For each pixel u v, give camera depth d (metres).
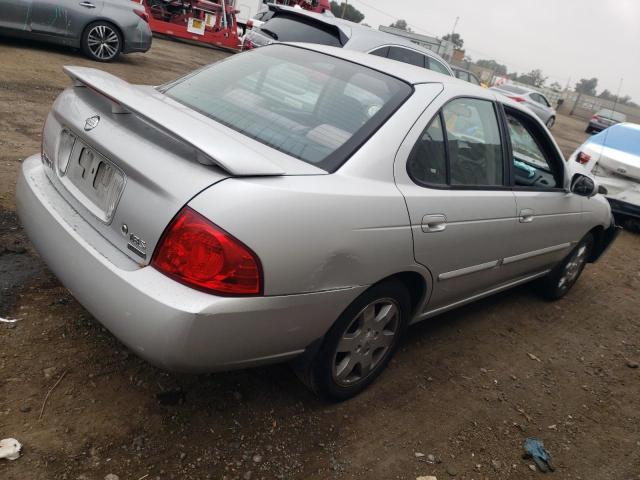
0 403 2.34
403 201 2.59
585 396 3.58
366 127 2.64
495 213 3.28
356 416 2.83
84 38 9.91
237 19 19.20
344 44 7.68
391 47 8.09
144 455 2.28
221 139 2.18
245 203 2.01
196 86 3.03
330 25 7.79
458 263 3.11
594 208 4.63
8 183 4.36
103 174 2.33
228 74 3.09
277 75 3.02
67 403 2.43
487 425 3.04
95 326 2.93
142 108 2.21
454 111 3.04
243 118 2.67
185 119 2.28
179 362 2.02
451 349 3.73
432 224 2.77
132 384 2.62
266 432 2.56
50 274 3.28
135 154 2.18
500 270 3.66
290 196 2.12
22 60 8.78
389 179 2.60
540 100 22.12
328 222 2.23
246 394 2.76
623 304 5.39
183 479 2.22
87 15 9.76
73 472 2.13
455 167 3.05
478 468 2.70
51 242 2.38
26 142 5.37
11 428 2.24
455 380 3.38
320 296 2.30
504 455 2.84
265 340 2.21
